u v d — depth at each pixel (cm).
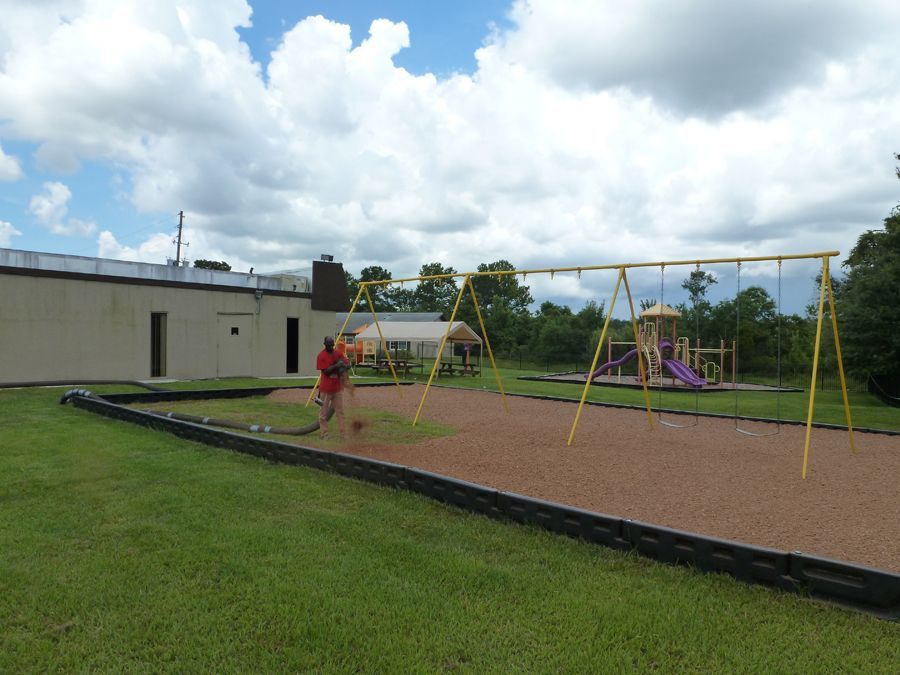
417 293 8431
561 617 318
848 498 563
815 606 332
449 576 365
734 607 331
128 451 709
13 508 486
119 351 1638
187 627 303
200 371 1811
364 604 329
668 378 2716
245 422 988
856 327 1908
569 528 434
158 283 1717
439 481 518
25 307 1479
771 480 634
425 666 271
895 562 395
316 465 626
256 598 334
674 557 388
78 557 386
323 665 273
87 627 302
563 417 1147
